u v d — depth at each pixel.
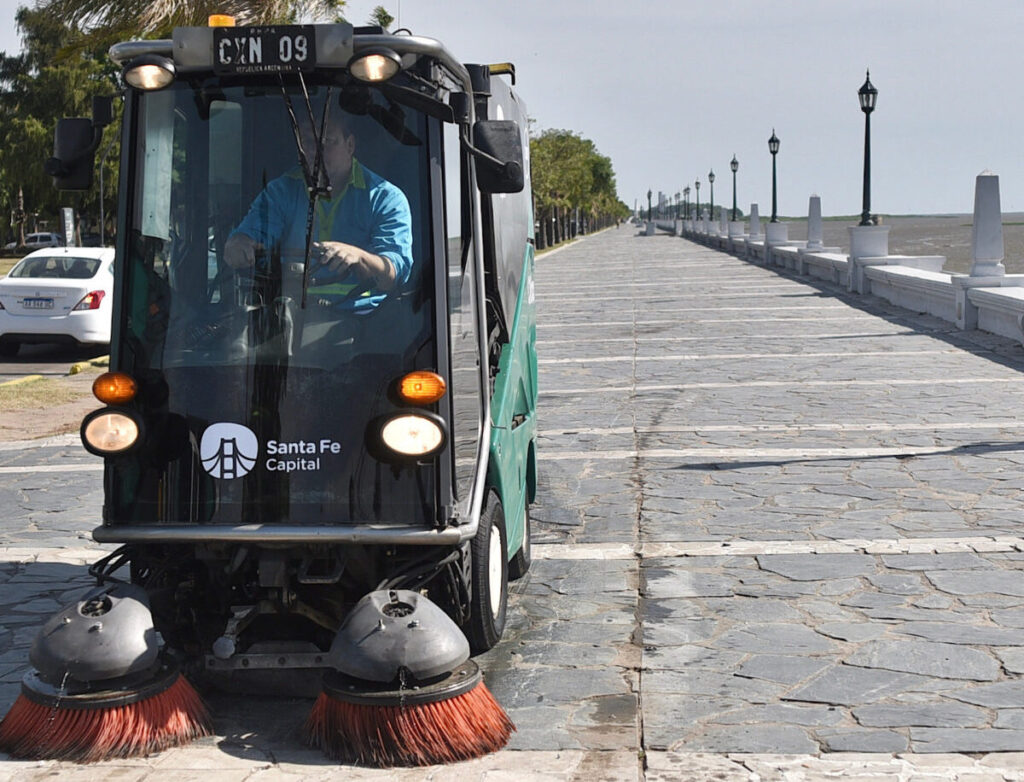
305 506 4.81
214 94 4.91
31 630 6.16
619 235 114.06
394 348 4.83
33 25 16.17
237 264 4.88
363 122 4.85
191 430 4.86
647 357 17.19
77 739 4.52
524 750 4.60
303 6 15.04
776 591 6.52
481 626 5.53
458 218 5.14
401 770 4.43
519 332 6.85
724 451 10.41
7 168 62.38
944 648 5.59
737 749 4.56
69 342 18.22
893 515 8.06
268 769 4.45
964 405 12.34
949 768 4.35
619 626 6.05
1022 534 7.51
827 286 30.05
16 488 9.73
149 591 5.09
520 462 6.70
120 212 4.97
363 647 4.50
